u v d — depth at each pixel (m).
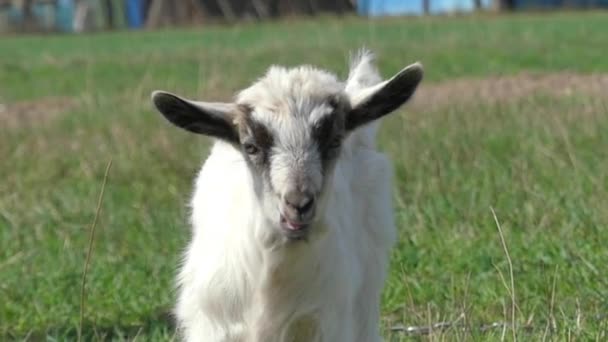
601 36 49.94
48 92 40.19
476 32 54.75
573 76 35.50
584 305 14.73
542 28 56.22
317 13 74.81
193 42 57.19
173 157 25.06
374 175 12.70
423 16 70.75
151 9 76.75
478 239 17.72
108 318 15.52
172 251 18.22
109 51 54.12
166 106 11.08
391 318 15.02
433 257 17.02
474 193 19.98
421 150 23.23
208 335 11.80
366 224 12.62
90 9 77.56
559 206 18.73
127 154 25.78
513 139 24.20
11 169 25.23
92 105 33.62
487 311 14.94
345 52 44.69
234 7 75.44
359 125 11.23
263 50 47.41
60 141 28.23
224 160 12.01
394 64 41.97
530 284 15.61
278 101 10.74
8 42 64.62
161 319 15.41
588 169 21.03
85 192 23.22
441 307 15.02
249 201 11.17
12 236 19.64
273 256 11.08
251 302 11.49
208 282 11.64
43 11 76.81
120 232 19.89
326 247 11.23
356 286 12.07
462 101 30.05
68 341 14.66
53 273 17.36
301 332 11.59
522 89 32.56
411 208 19.23
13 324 15.57
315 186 10.36
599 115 25.77
